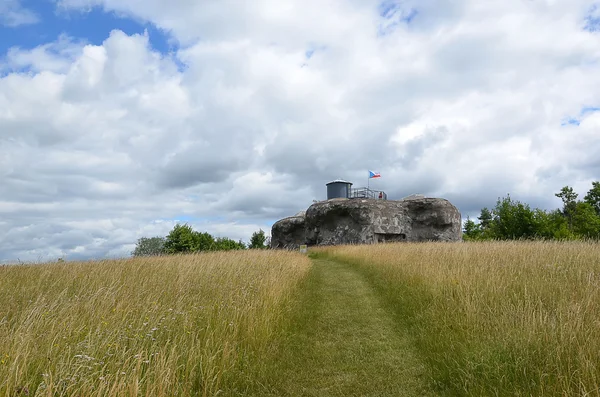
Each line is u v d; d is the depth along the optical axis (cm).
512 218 2997
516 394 445
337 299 1166
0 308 660
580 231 3089
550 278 887
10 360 424
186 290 865
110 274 1030
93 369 436
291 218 4944
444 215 4053
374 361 665
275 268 1399
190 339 595
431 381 572
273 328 763
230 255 1731
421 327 793
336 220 4147
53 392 395
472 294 809
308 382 584
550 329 545
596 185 3972
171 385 460
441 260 1288
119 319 597
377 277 1445
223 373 533
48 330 523
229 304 761
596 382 422
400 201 4266
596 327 528
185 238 3569
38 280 921
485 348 562
